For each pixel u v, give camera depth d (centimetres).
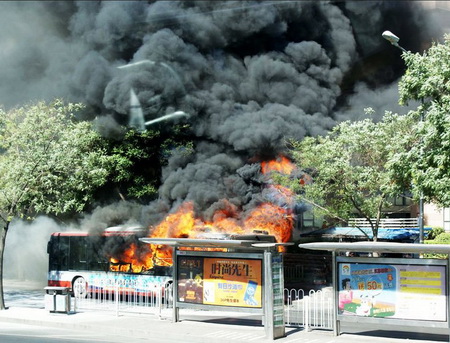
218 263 1484
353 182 2253
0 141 1984
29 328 1562
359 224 2725
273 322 1328
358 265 1333
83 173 2150
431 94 1603
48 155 1988
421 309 1261
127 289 2088
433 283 1252
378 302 1306
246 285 1434
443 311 1241
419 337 1355
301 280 2614
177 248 1566
